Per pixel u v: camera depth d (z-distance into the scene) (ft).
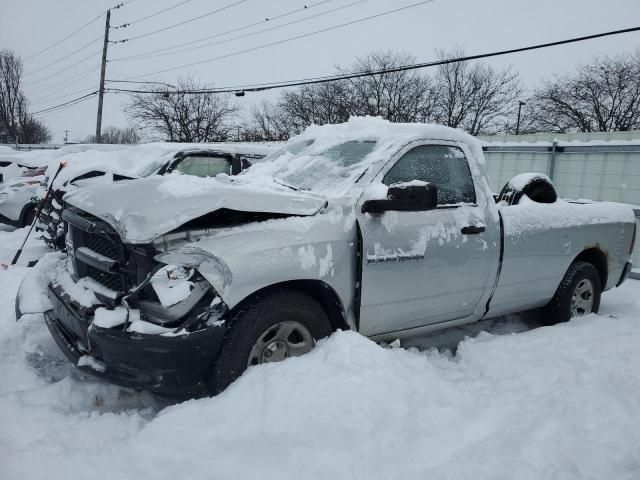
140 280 9.30
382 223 11.10
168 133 136.98
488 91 130.82
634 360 12.13
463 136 13.43
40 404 9.70
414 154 12.25
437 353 13.00
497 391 10.25
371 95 128.16
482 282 12.96
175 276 9.04
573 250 15.15
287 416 8.45
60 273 11.72
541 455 8.21
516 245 13.50
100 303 9.65
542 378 11.05
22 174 33.32
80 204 10.61
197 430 8.21
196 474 7.40
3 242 27.25
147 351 8.72
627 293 21.50
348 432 8.29
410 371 10.06
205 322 9.00
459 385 10.65
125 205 9.58
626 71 120.26
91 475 7.49
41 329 13.50
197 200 9.55
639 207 26.21
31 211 30.40
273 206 10.16
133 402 10.33
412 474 7.52
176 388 9.18
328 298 10.71
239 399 8.73
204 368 9.27
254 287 9.37
